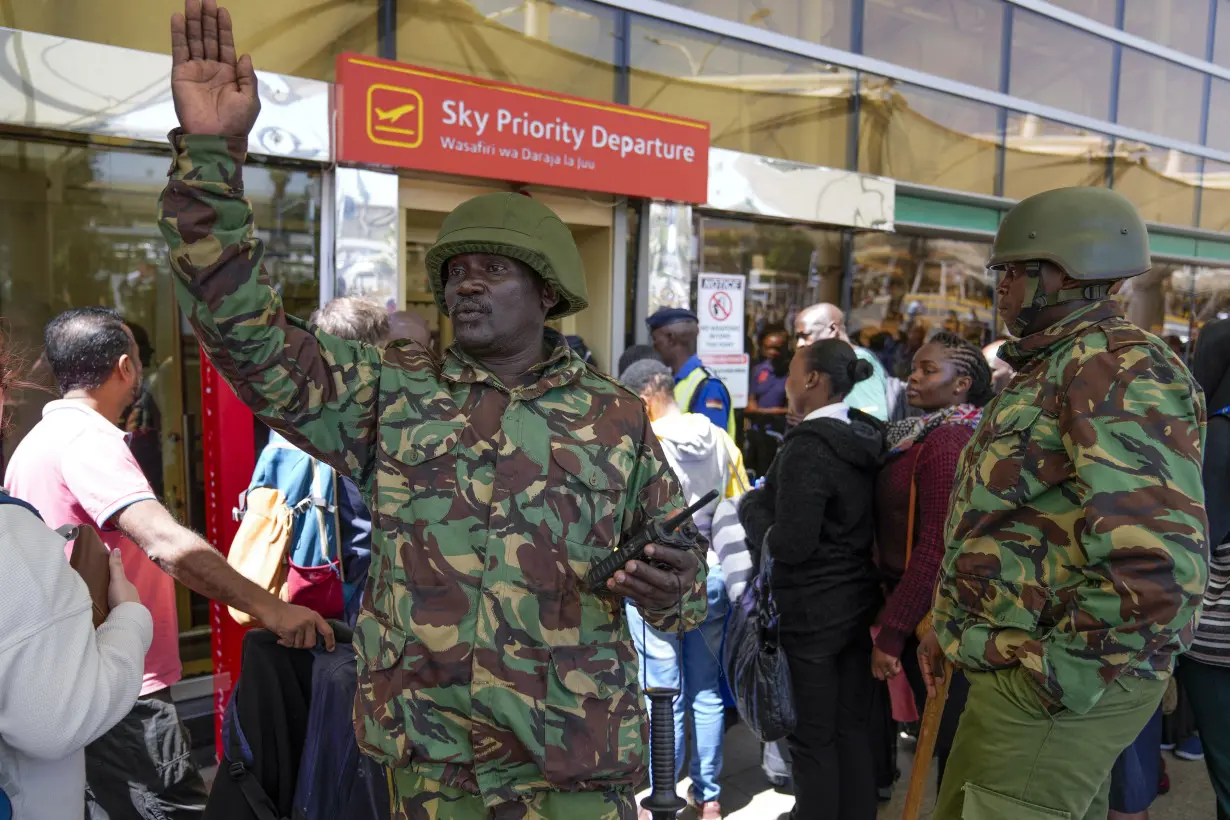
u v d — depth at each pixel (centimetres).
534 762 130
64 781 131
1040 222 179
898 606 234
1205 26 802
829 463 247
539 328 147
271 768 186
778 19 553
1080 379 162
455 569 131
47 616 115
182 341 380
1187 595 145
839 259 601
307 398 133
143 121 343
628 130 465
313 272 401
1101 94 737
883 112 612
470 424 137
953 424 243
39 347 349
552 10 466
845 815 260
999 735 170
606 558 134
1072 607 156
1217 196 854
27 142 340
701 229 537
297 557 216
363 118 377
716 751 296
